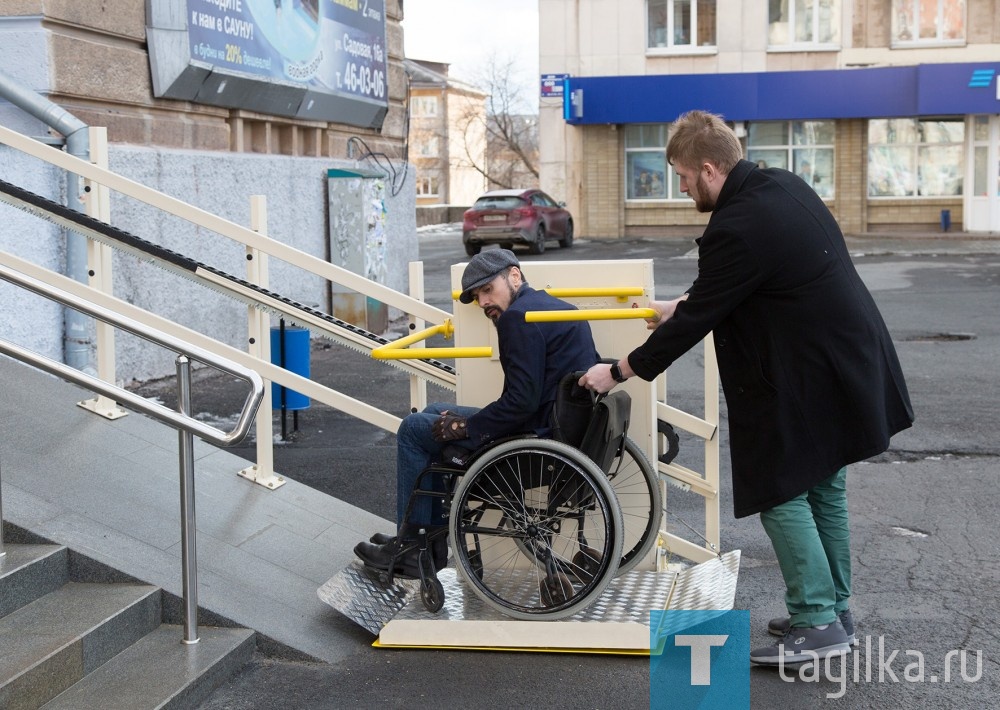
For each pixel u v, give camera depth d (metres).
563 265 4.43
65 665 3.64
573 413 3.99
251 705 3.76
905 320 13.55
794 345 3.82
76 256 8.19
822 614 3.97
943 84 28.72
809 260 3.78
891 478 6.73
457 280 4.52
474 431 4.10
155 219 9.41
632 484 4.52
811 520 3.96
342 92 13.34
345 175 12.66
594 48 31.05
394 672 4.02
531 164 54.72
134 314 5.59
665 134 31.58
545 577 4.15
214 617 4.19
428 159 69.94
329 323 5.39
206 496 5.32
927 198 30.33
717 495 4.94
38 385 5.98
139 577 4.21
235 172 10.85
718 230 3.78
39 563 4.06
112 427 5.70
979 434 7.77
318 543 5.08
